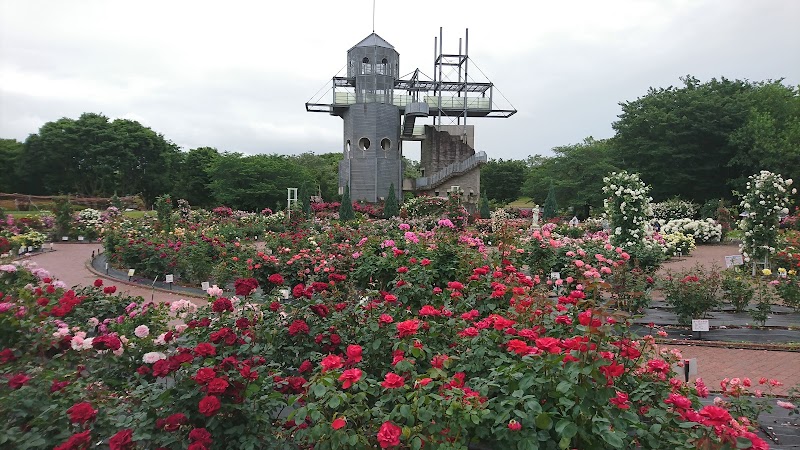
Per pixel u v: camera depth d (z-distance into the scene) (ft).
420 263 19.90
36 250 65.46
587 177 138.00
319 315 14.46
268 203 164.55
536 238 29.84
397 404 9.61
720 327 29.01
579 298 12.75
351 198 132.36
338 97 134.21
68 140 171.83
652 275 30.76
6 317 13.30
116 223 67.72
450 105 142.51
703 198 130.72
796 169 113.60
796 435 15.03
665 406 10.19
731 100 127.54
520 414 8.73
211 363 10.33
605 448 9.15
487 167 226.99
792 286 30.09
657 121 130.21
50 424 9.40
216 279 38.40
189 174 185.16
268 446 10.25
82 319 18.92
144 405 10.05
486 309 16.02
